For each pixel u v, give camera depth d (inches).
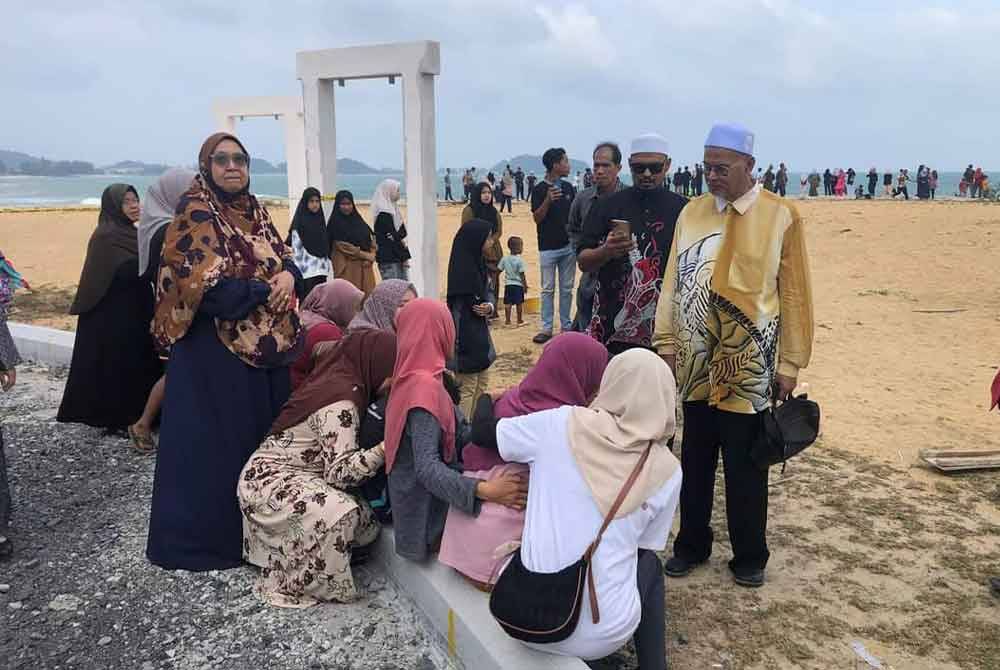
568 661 114.7
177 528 156.3
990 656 135.0
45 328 328.2
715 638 139.9
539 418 119.7
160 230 189.5
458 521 133.6
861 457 224.1
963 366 324.2
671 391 117.7
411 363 139.4
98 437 227.1
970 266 577.9
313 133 412.5
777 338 148.2
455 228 949.8
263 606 145.3
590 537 111.7
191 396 155.1
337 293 205.3
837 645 137.9
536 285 517.3
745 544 155.0
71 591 149.2
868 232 791.1
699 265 149.5
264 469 150.3
